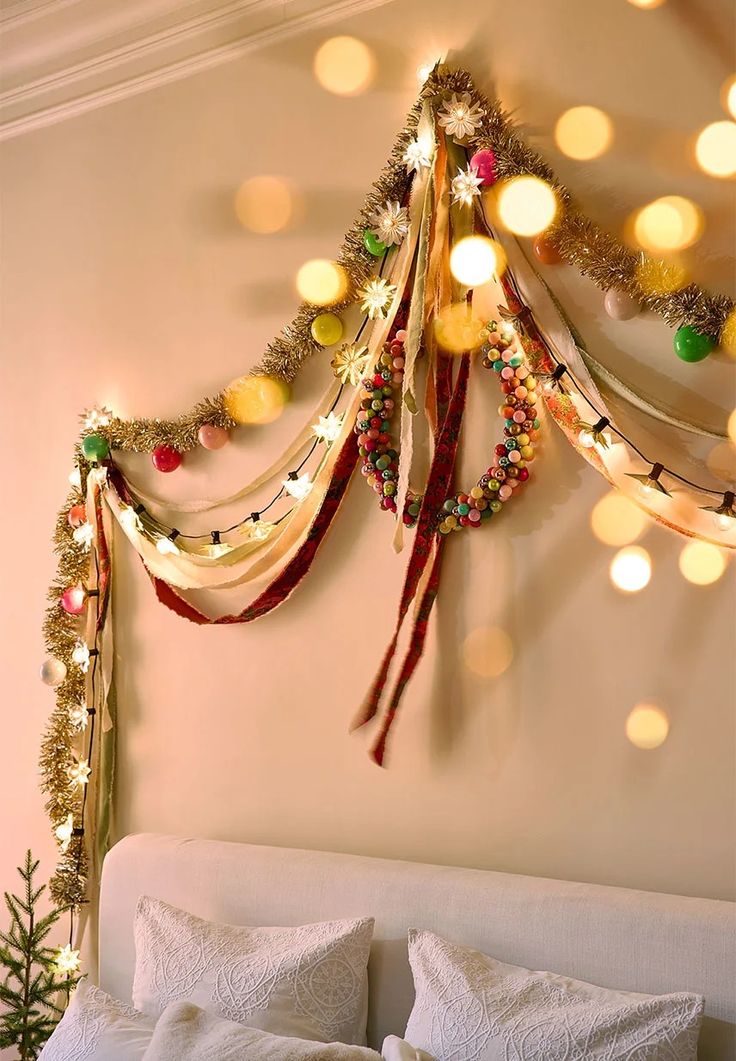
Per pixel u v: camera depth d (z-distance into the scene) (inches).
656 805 75.8
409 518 86.0
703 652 75.1
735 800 73.2
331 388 91.3
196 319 100.7
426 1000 68.9
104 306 106.5
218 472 97.9
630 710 77.3
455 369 86.0
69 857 99.2
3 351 112.9
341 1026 72.8
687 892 74.1
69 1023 73.8
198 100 102.4
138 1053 68.2
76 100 109.7
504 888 74.8
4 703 109.9
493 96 85.8
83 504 104.4
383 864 81.2
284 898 82.0
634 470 77.0
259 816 92.8
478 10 87.5
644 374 78.0
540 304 81.2
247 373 97.3
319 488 89.7
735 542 72.7
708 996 65.5
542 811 79.9
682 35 79.0
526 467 82.2
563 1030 62.9
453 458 84.6
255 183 98.3
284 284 95.9
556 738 79.8
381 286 86.7
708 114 77.6
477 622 83.6
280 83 97.8
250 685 94.4
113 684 101.7
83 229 108.7
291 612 92.7
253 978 73.4
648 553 77.5
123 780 100.4
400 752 86.0
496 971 70.0
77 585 103.3
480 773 82.5
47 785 101.3
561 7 83.9
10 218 113.8
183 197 102.4
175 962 76.7
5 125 114.7
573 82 82.8
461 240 85.0
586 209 81.1
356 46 93.9
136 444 100.7
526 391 82.0
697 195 77.4
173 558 97.5
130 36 106.6
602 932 69.7
